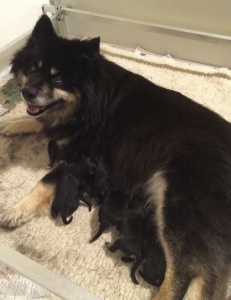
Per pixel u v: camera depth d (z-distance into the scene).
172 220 0.47
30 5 0.93
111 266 0.55
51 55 0.55
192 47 0.94
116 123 0.59
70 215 0.60
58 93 0.57
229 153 0.50
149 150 0.55
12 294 0.50
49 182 0.62
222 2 0.82
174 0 0.87
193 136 0.51
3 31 0.86
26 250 0.57
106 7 0.98
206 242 0.45
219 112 0.80
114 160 0.60
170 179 0.50
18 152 0.73
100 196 0.61
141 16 0.95
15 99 0.83
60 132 0.65
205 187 0.47
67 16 1.03
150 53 1.00
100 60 0.56
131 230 0.52
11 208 0.61
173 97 0.58
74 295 0.41
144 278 0.51
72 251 0.57
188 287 0.46
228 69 0.91
